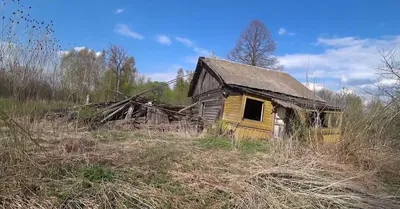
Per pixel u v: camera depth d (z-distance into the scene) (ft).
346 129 20.24
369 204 13.08
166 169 14.29
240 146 22.72
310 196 13.05
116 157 14.96
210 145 22.03
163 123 36.83
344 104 22.71
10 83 13.19
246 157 18.04
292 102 44.60
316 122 22.07
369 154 18.69
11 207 9.66
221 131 37.29
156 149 17.54
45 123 17.76
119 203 10.73
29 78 13.84
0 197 9.98
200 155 17.44
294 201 12.55
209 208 11.30
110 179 12.26
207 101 57.98
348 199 13.28
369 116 20.84
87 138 18.31
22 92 13.74
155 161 15.14
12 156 12.09
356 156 18.69
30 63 13.76
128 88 119.55
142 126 33.96
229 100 49.37
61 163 13.03
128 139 21.74
